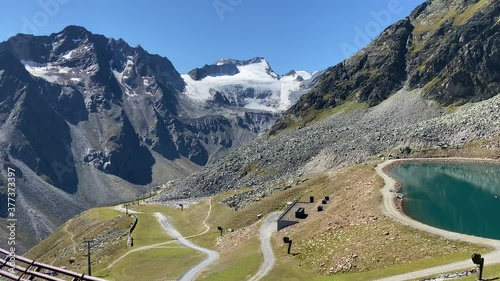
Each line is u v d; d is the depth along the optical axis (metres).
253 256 74.25
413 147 128.12
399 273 48.16
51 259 165.38
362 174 103.94
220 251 97.19
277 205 115.62
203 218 144.62
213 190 190.25
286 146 192.88
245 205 131.50
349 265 57.00
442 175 99.00
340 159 142.38
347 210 77.75
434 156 118.69
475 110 141.25
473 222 64.50
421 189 86.44
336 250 62.75
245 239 90.94
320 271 59.44
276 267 65.81
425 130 136.25
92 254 134.88
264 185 152.75
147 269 92.25
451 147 121.31
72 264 133.75
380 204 73.56
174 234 133.12
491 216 67.94
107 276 94.88
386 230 61.62
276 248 75.69
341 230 69.06
